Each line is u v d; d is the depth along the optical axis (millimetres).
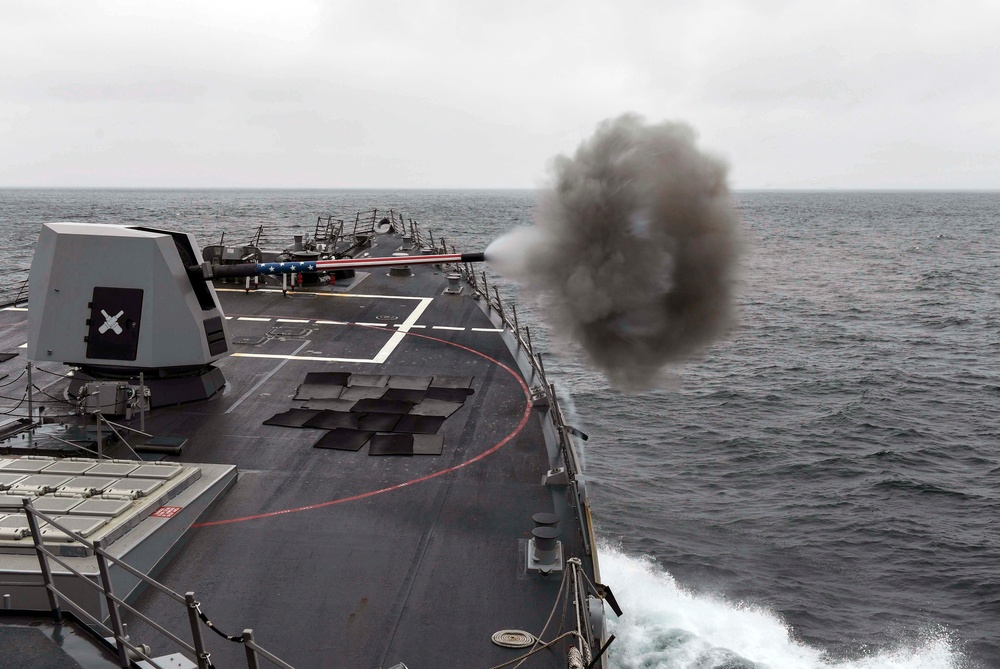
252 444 12172
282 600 8273
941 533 20531
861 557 19359
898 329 48219
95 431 11719
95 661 6586
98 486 9328
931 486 23344
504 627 7953
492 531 9820
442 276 26172
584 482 10586
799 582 18156
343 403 13984
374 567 8930
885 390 33812
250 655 5406
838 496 22797
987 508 22047
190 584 8516
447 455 12008
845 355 40969
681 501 22484
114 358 13094
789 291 63094
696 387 34062
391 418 13320
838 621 16672
